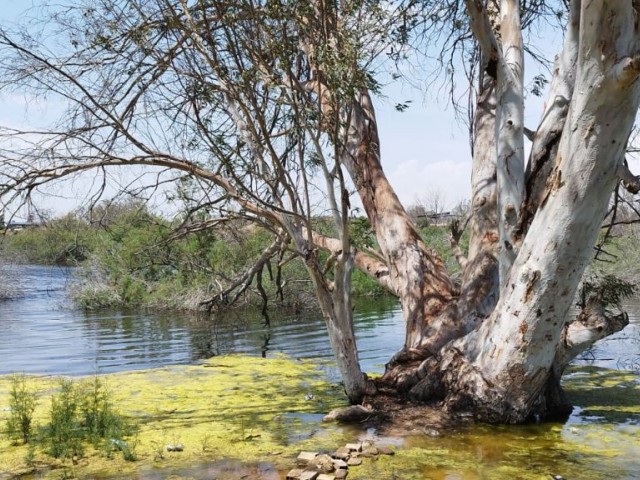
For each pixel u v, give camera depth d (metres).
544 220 6.85
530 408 7.54
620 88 5.97
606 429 7.34
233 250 19.61
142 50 8.22
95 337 16.12
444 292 9.49
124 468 6.14
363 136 10.67
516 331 7.23
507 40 8.71
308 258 7.86
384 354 13.00
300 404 8.62
